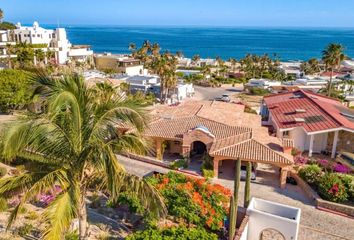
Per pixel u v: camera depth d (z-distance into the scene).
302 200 29.39
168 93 73.81
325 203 27.80
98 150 13.50
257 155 31.92
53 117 13.55
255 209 21.64
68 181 13.87
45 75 14.10
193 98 77.88
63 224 12.55
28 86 14.19
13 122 13.34
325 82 93.00
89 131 14.41
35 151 14.09
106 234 21.41
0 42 97.19
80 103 14.00
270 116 48.47
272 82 93.19
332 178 29.08
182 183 23.30
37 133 13.23
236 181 21.72
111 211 24.78
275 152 32.19
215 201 21.98
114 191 13.81
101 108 14.50
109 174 13.49
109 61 107.31
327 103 49.88
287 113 45.72
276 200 29.17
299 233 23.91
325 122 39.88
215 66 140.62
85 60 110.44
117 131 15.18
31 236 20.17
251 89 87.88
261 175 34.47
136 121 14.55
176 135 36.69
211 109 44.47
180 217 21.88
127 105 14.49
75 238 18.28
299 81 93.12
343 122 39.31
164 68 68.56
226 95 79.12
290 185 32.47
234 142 34.50
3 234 20.08
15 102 46.53
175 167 35.06
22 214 22.52
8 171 30.00
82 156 13.87
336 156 39.22
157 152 37.31
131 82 77.00
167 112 42.97
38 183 13.20
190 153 37.88
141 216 23.98
